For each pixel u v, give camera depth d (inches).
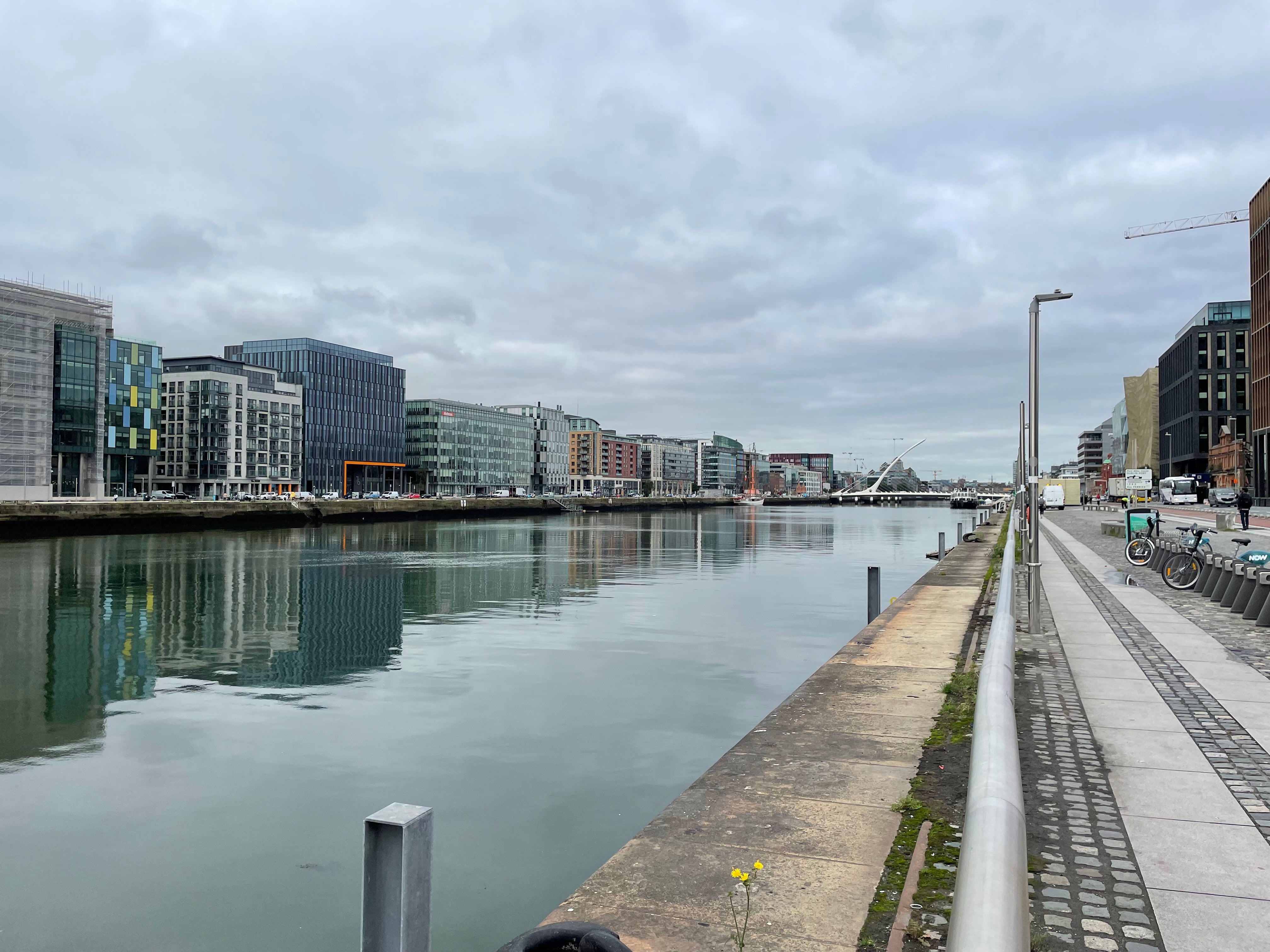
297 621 1263.5
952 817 263.0
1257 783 278.2
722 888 221.1
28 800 532.4
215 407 5733.3
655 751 617.9
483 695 792.3
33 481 3988.7
